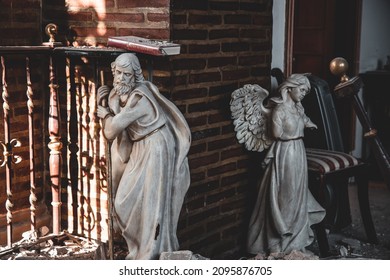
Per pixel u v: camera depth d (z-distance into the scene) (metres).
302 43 6.42
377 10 6.71
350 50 6.38
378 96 6.43
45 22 4.08
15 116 4.00
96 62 3.79
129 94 3.40
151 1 3.70
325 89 4.89
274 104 4.16
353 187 6.17
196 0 3.83
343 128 6.44
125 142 3.51
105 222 4.00
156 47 3.42
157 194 3.42
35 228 3.91
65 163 4.12
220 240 4.27
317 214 4.28
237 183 4.35
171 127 3.50
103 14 3.88
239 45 4.20
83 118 4.01
